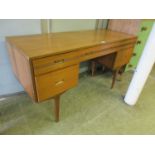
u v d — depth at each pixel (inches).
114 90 73.8
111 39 54.0
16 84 59.9
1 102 58.4
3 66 52.9
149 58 50.9
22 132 47.4
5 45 49.4
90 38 53.4
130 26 65.7
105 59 68.1
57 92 42.9
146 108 63.1
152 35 47.4
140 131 51.6
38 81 36.2
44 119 53.0
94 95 68.7
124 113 59.4
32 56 32.6
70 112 57.4
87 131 49.9
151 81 85.4
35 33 53.6
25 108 57.1
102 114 57.8
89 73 87.0
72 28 64.3
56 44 43.0
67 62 40.6
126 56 66.6
